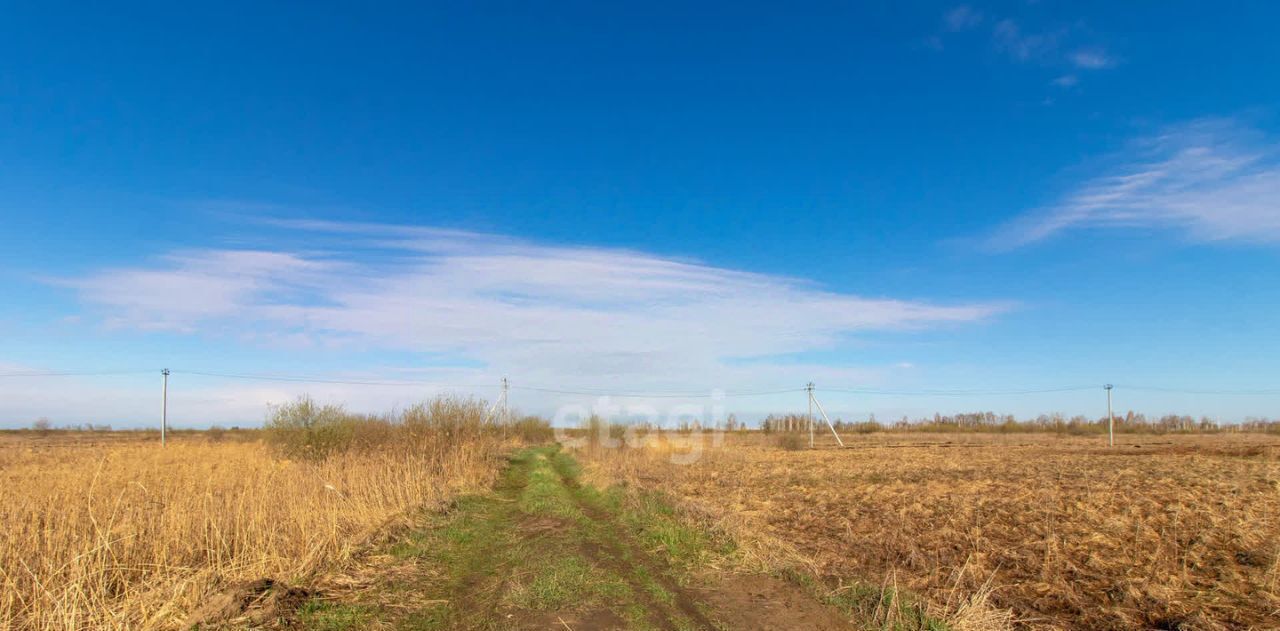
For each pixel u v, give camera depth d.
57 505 12.21
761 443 55.34
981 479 24.02
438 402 28.19
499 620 7.90
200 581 8.67
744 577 9.94
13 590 7.93
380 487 16.12
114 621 7.17
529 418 55.44
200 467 22.20
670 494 19.42
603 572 10.03
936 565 10.69
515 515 16.11
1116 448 45.41
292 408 26.06
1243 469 25.77
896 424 89.31
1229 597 9.16
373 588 9.11
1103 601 9.08
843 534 13.66
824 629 7.67
